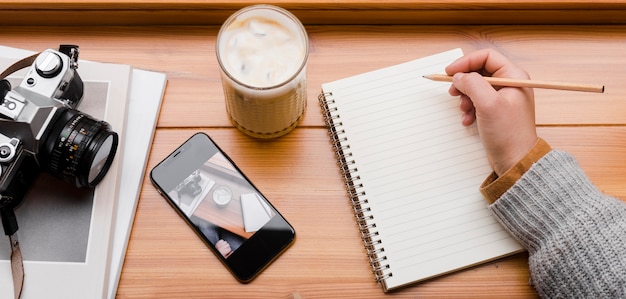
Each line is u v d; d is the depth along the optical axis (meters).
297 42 0.68
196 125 0.77
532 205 0.68
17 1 0.76
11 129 0.64
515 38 0.82
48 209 0.71
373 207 0.73
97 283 0.68
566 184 0.67
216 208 0.73
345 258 0.72
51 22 0.80
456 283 0.72
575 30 0.82
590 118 0.78
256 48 0.67
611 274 0.64
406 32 0.81
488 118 0.69
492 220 0.72
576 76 0.80
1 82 0.67
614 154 0.77
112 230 0.71
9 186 0.65
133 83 0.77
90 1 0.76
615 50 0.81
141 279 0.71
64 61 0.67
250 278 0.71
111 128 0.71
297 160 0.76
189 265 0.72
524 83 0.71
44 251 0.69
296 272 0.72
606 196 0.68
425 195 0.73
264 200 0.74
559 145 0.77
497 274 0.72
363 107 0.76
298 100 0.71
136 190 0.73
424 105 0.77
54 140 0.66
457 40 0.81
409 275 0.71
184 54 0.80
